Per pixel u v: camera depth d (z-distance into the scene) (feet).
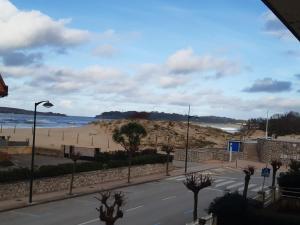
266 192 97.76
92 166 139.74
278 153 238.27
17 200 109.09
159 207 110.73
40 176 119.55
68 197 117.50
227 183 159.02
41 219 93.20
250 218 76.23
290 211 94.63
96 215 97.91
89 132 386.73
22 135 307.99
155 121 448.65
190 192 135.85
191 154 227.81
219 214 75.97
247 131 458.91
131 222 92.73
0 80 136.05
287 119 409.28
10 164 147.23
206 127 499.92
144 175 166.91
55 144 250.78
